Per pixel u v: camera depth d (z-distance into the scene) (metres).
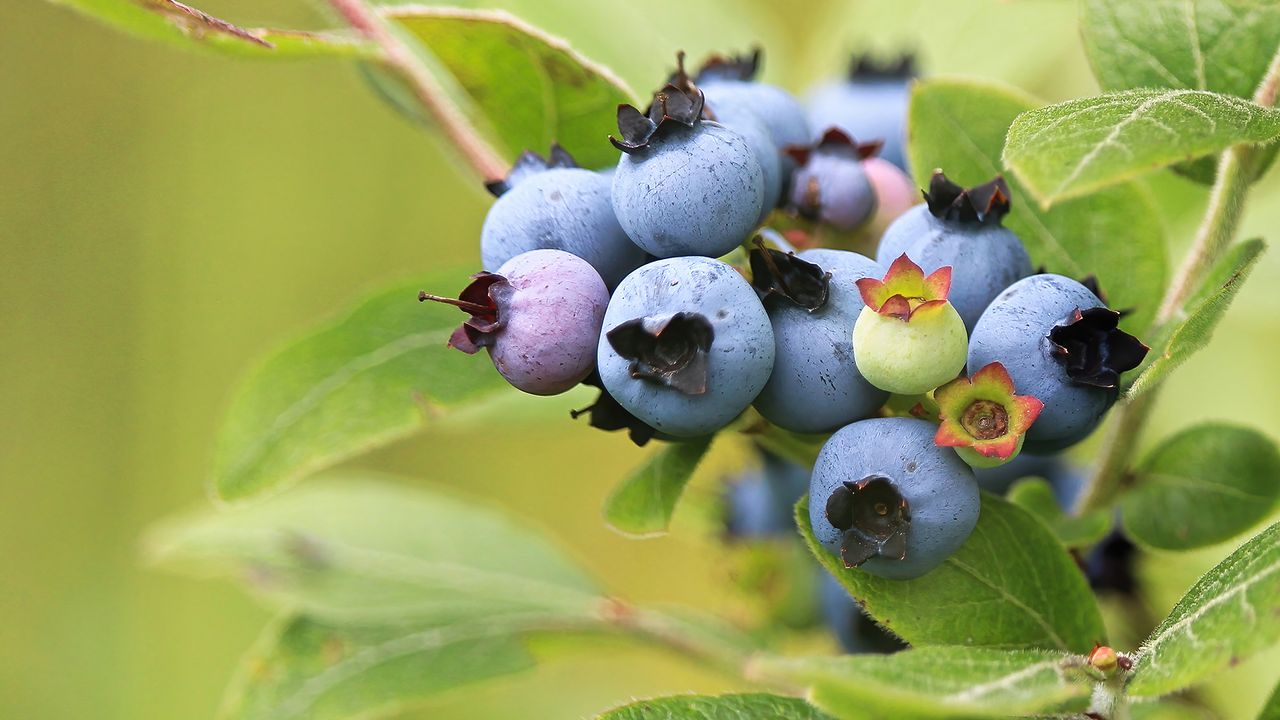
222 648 0.47
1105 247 0.24
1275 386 0.29
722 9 0.30
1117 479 0.24
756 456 0.26
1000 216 0.23
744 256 0.23
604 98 0.24
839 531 0.22
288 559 0.29
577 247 0.23
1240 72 0.24
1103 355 0.22
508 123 0.25
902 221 0.23
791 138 0.24
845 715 0.22
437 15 0.24
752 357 0.22
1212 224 0.23
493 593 0.28
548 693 0.36
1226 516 0.24
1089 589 0.23
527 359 0.22
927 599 0.23
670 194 0.22
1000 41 0.30
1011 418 0.22
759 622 0.27
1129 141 0.21
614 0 0.29
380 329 0.25
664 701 0.23
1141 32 0.24
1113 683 0.22
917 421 0.22
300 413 0.25
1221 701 0.26
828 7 0.35
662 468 0.23
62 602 0.47
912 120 0.24
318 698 0.28
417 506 0.29
